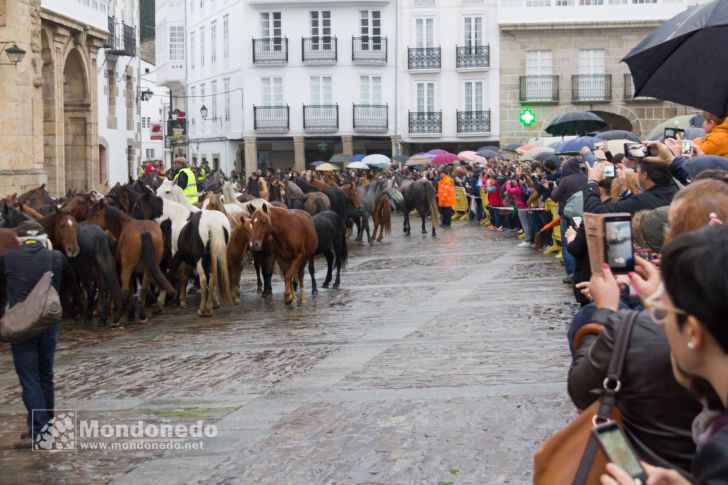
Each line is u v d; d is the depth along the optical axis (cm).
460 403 945
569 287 1773
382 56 5428
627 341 368
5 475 812
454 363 1142
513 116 5278
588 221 411
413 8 5369
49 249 929
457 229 3553
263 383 1108
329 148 5675
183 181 2330
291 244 1728
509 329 1360
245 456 817
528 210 2525
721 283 271
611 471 321
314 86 5512
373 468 759
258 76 5562
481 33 5294
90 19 3991
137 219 1759
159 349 1384
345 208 2903
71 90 4078
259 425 916
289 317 1628
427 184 3303
